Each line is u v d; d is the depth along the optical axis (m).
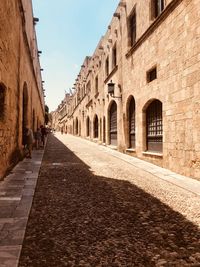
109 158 14.49
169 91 10.37
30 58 17.05
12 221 4.29
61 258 3.17
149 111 13.31
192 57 8.62
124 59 17.11
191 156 8.63
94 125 30.95
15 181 7.57
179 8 9.48
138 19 14.50
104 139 24.48
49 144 25.55
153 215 4.84
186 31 9.00
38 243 3.58
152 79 12.71
